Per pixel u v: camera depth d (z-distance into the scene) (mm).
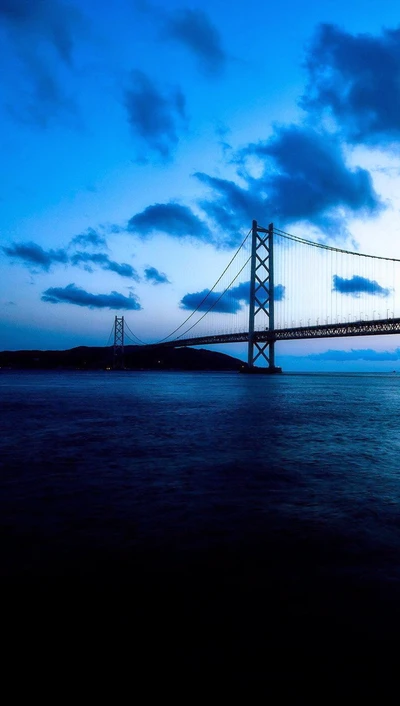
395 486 6668
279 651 2551
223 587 3332
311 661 2469
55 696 2203
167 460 8617
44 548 4102
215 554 3980
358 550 4086
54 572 3582
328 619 2889
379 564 3770
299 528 4711
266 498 5926
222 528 4699
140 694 2213
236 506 5527
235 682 2309
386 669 2406
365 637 2691
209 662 2463
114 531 4582
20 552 4000
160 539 4355
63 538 4375
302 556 3938
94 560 3830
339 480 7059
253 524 4832
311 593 3238
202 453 9430
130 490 6285
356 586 3350
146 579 3463
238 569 3656
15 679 2318
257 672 2383
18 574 3539
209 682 2311
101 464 8188
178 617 2908
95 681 2314
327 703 2166
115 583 3389
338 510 5391
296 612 2975
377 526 4793
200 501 5754
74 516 5086
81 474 7324
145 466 8031
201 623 2840
